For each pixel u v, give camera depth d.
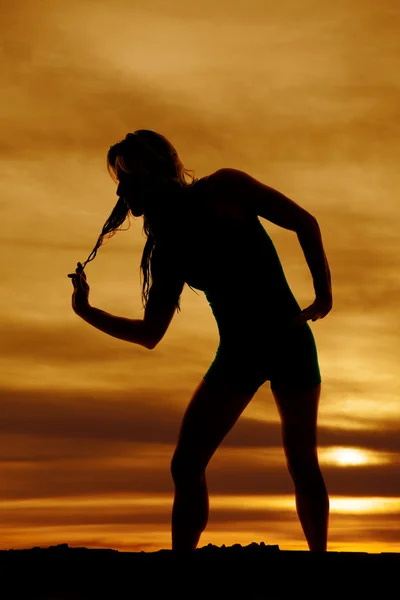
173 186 7.07
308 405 7.28
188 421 7.31
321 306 7.05
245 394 7.27
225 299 7.18
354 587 4.96
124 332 7.47
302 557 5.18
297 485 7.43
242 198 7.01
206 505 7.34
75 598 4.93
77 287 7.61
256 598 4.88
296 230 7.02
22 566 5.17
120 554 5.31
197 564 5.13
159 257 7.32
